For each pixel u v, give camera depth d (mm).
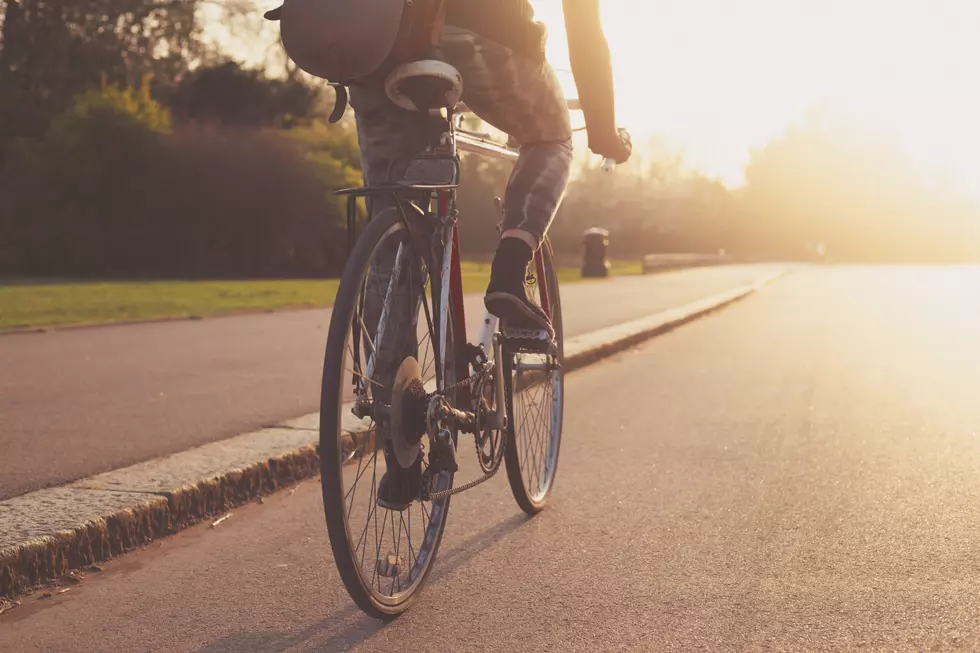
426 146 2730
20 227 30125
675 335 11805
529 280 3580
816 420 5895
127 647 2588
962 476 4391
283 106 41719
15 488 3855
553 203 2895
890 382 7582
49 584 3070
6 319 11289
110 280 24359
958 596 2873
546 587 2992
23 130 35562
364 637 2625
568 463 4746
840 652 2488
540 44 2719
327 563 3270
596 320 12594
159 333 10273
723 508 3889
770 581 3020
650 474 4496
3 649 2580
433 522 2994
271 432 4832
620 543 3430
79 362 7875
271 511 3939
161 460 4176
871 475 4430
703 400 6746
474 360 3039
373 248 2588
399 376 2727
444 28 2602
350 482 2645
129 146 30688
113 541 3352
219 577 3135
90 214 30500
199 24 41188
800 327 12961
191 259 31750
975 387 7285
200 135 32406
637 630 2643
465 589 2984
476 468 4617
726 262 56281
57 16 38219
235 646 2582
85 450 4570
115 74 39469
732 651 2496
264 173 31891
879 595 2885
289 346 9109
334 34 2463
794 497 4047
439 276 2912
